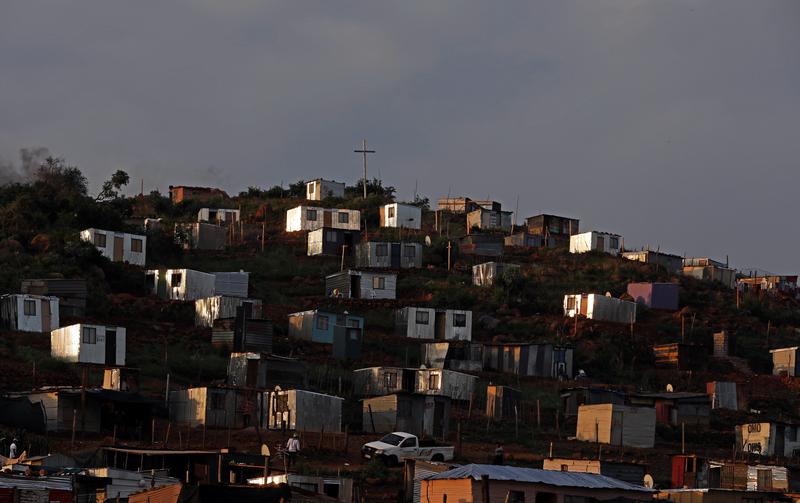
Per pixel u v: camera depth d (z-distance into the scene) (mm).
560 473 73125
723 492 78125
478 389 134125
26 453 81062
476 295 175875
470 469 70438
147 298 157000
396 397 112875
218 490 62031
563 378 146625
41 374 113812
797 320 187500
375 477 87000
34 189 199500
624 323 171375
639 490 72125
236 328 139125
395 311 165875
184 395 109875
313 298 169625
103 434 98188
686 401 129125
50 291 142625
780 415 139125
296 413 108562
